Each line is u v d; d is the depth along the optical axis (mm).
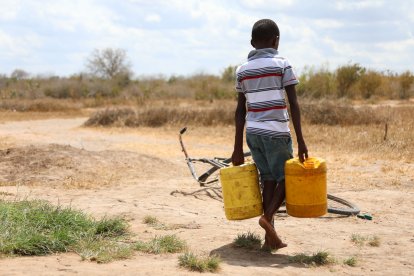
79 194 9570
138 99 41906
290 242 6520
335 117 22406
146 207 8461
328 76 35000
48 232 6230
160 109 24672
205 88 47844
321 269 5430
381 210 8547
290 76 5637
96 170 11656
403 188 10531
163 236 6438
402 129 19375
